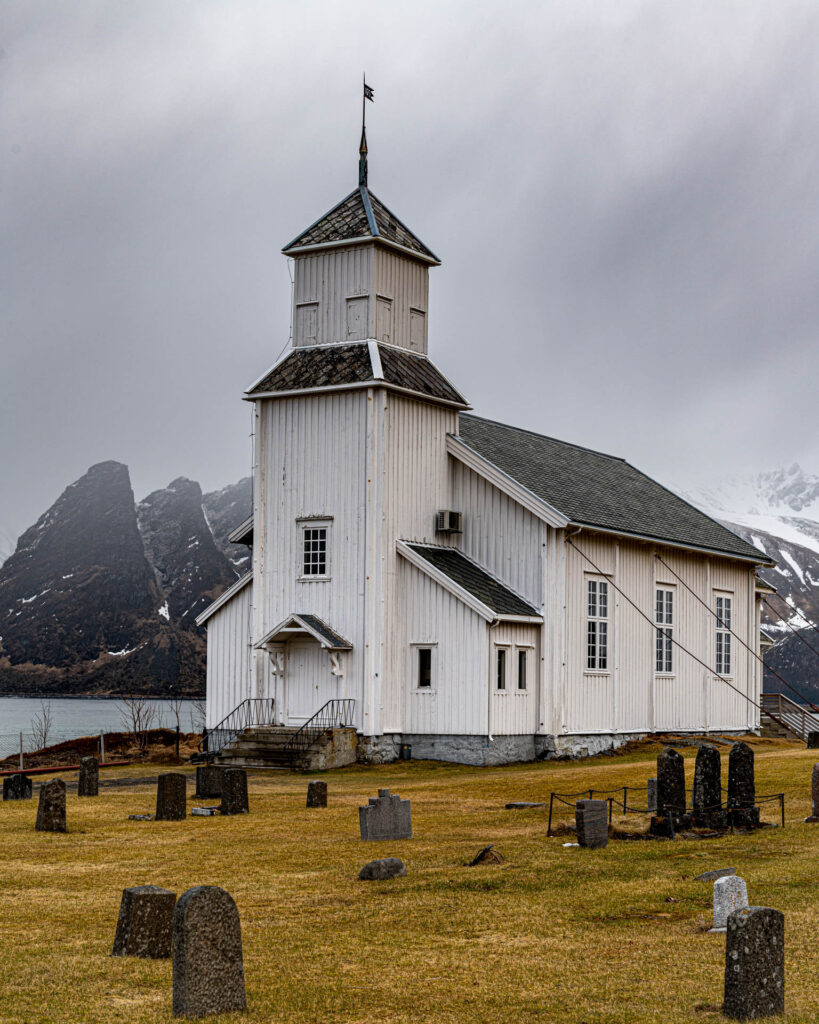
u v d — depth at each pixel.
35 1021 13.09
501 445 51.56
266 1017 13.23
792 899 18.12
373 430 44.34
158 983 14.44
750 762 25.55
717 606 56.72
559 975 14.77
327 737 42.47
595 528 46.84
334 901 19.02
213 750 46.75
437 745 43.78
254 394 46.34
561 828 25.33
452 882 20.25
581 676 46.75
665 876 20.41
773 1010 13.11
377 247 46.25
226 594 48.66
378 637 43.94
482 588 44.69
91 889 20.19
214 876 21.22
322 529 45.25
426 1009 13.53
